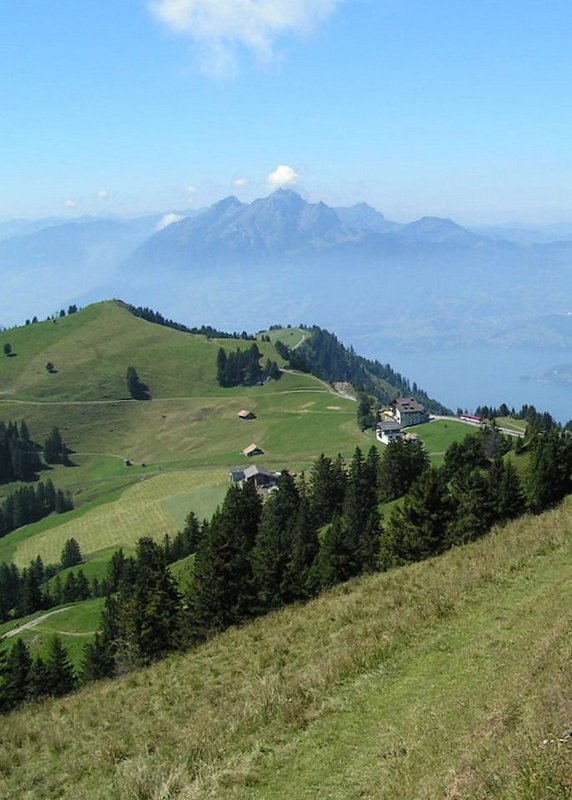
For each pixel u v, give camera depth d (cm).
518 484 6700
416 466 12588
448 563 3519
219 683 2534
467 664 1952
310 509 11662
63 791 1941
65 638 9744
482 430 13900
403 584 3250
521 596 2481
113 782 1848
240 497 12200
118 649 5828
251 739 1852
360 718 1798
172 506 18700
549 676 1620
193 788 1642
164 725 2202
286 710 1964
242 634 3222
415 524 5706
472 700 1672
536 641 1914
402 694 1877
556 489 6788
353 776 1502
